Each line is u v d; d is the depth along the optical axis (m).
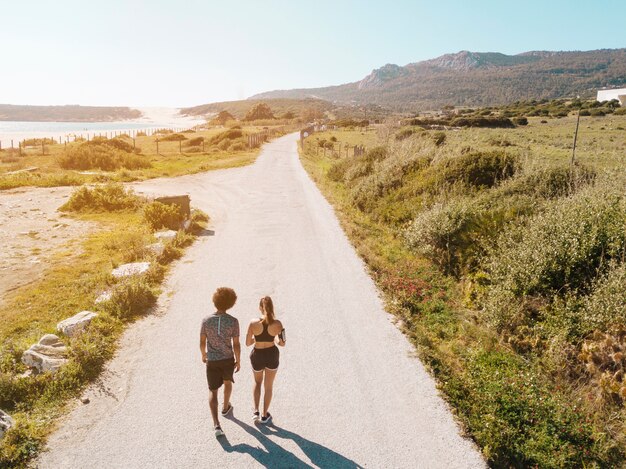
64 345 7.05
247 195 22.05
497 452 4.94
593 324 7.00
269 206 19.38
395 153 20.77
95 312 8.31
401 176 17.44
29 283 10.06
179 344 7.46
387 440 5.16
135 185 24.53
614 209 8.93
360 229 14.87
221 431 5.16
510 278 8.52
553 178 12.46
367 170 22.55
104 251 12.56
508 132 58.22
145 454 4.93
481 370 6.48
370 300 9.31
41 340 6.98
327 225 15.86
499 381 5.99
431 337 7.68
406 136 38.47
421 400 5.92
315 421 5.50
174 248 12.70
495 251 9.70
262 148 50.19
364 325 8.17
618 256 8.09
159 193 21.92
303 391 6.13
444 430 5.34
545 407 5.43
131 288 8.93
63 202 19.48
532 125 74.69
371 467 4.75
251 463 4.80
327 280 10.48
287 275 10.83
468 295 9.11
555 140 43.59
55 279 10.22
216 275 10.87
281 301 9.25
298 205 19.48
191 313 8.68
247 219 17.02
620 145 35.41
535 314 8.02
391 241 13.55
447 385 6.18
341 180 25.53
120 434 5.27
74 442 5.12
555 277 8.34
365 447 5.05
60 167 30.92
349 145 52.38
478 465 4.79
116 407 5.78
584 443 5.05
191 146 53.22
